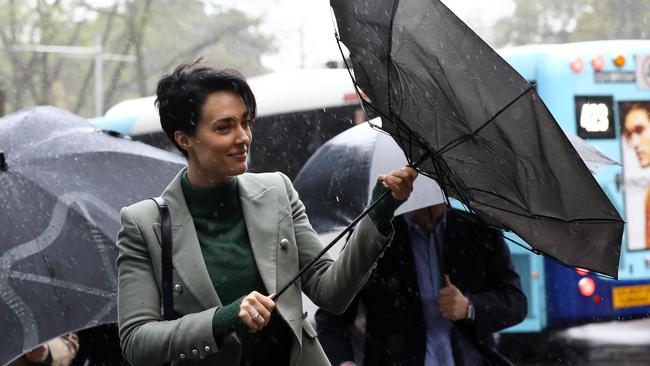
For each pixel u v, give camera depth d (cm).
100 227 594
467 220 670
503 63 373
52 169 621
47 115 680
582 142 760
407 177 404
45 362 645
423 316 655
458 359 654
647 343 1420
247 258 418
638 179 1383
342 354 653
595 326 1426
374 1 381
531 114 373
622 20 4741
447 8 374
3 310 556
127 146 671
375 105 400
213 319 392
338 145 830
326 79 1589
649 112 1383
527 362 1427
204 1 4878
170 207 423
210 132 411
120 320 417
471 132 384
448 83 381
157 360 405
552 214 391
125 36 4462
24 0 4484
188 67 418
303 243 434
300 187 827
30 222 588
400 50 385
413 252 661
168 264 416
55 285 566
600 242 396
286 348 419
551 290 1358
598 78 1371
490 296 666
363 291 657
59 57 4628
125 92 5447
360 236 409
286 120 1589
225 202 423
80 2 4400
